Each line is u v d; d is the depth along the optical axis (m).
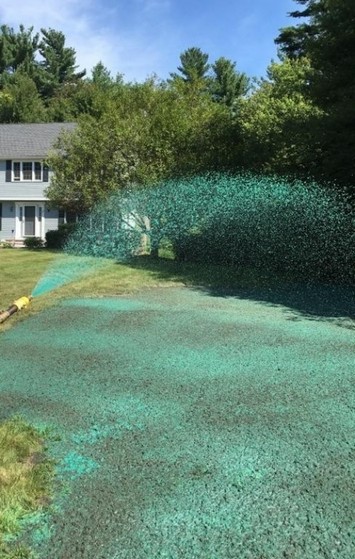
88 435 3.38
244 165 14.05
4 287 9.18
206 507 2.59
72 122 28.42
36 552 2.26
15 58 49.41
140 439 3.32
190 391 4.17
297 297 8.61
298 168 12.70
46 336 5.87
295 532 2.40
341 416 3.68
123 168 15.44
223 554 2.26
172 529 2.42
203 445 3.24
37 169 25.27
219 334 5.96
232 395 4.08
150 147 14.82
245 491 2.73
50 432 3.40
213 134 14.48
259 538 2.36
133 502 2.63
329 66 11.11
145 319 6.74
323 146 11.38
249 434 3.40
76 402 3.94
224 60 43.91
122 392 4.15
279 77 15.70
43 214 25.41
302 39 20.92
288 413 3.73
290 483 2.80
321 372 4.62
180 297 8.47
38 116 38.31
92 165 16.00
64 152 18.94
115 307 7.54
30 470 2.86
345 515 2.52
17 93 39.06
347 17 10.59
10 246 23.64
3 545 2.29
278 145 13.20
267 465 3.00
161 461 3.04
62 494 2.68
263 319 6.79
